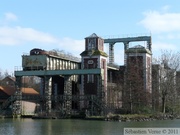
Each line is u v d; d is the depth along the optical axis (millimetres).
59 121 73375
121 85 91625
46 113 84000
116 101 92625
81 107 93250
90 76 96188
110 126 61188
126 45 117062
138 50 102312
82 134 50375
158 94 94188
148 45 115188
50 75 90812
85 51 98312
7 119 80688
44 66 94062
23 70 94688
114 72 108062
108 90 93562
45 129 56906
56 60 99375
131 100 86312
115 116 75500
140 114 82750
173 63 98875
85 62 97562
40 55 94562
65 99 88625
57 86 104562
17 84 93250
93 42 98250
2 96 99250
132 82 87938
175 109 96500
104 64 98125
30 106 95375
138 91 87562
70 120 76125
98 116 79062
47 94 90312
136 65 96062
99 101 85500
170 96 96875
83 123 68000
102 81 87938
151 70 101750
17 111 90688
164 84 94438
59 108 89375
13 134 50719
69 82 91438
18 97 91625
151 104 92688
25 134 50656
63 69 94125
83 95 87125
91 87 95688
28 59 95250
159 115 83812
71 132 52656
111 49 118438
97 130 55000
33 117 83375
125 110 86000
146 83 99625
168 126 60906
